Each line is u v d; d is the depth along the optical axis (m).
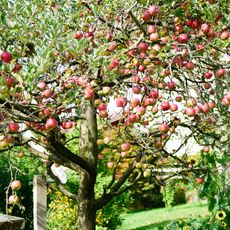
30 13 3.41
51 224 7.77
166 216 14.89
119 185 4.91
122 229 12.95
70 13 3.80
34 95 3.10
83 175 4.78
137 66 3.36
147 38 3.38
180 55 3.35
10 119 3.08
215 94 4.12
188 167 5.05
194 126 4.70
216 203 3.96
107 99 3.72
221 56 4.39
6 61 2.78
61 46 3.15
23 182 8.59
